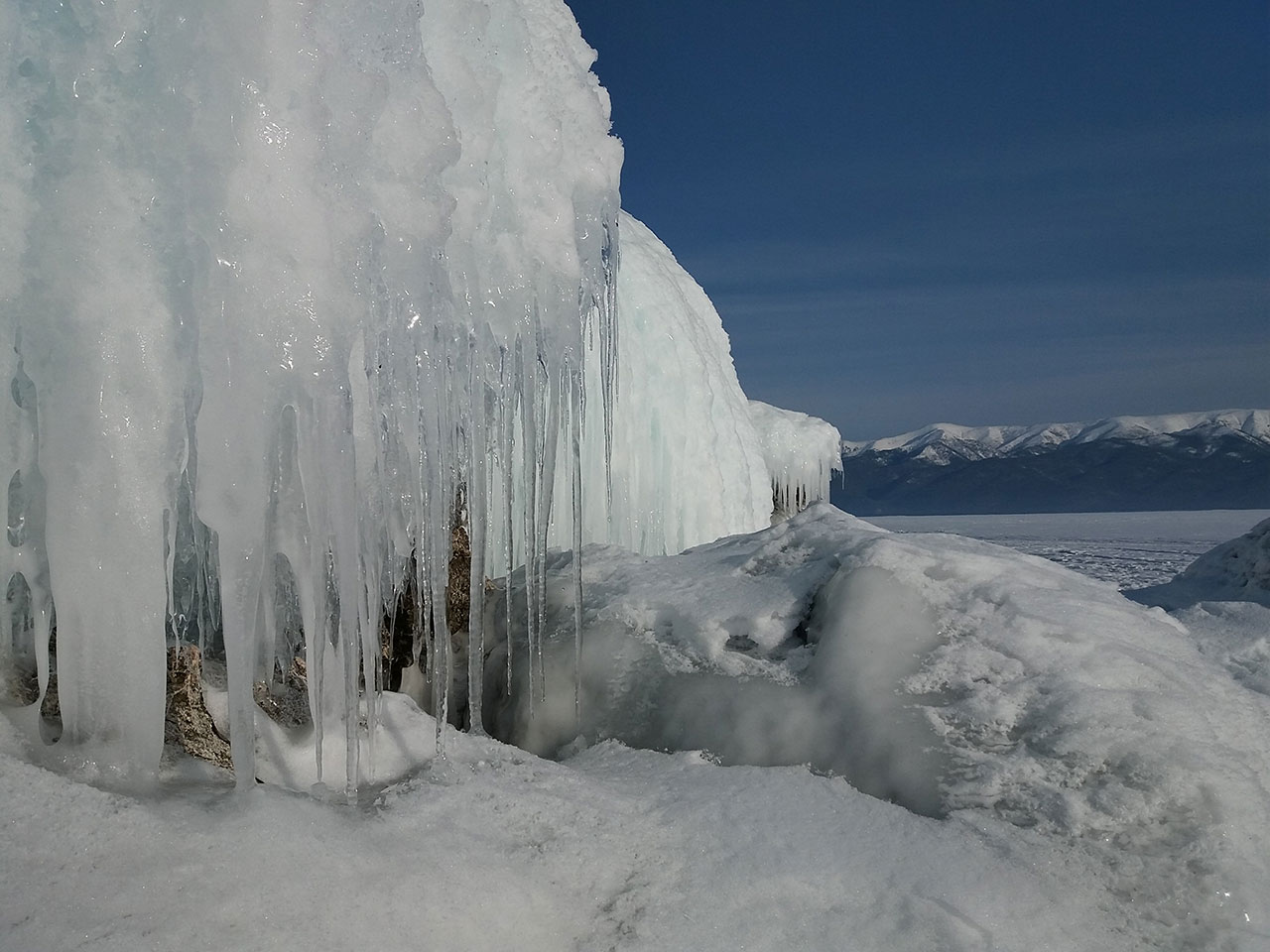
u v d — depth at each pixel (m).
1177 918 2.13
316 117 2.27
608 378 3.93
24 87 2.16
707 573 3.79
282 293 2.22
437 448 2.76
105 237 2.13
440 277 2.77
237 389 2.17
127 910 1.71
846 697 2.89
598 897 2.19
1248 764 2.49
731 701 3.07
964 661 2.86
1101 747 2.50
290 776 2.51
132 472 2.14
